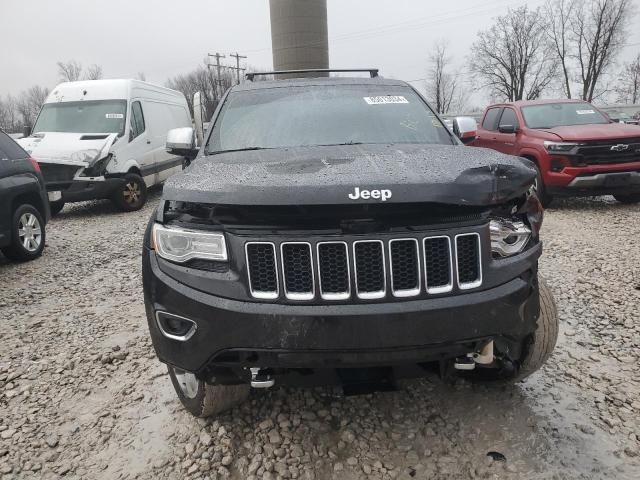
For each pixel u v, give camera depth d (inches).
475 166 89.0
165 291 86.7
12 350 147.6
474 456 96.0
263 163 101.3
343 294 81.0
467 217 84.9
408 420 107.4
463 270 84.5
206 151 129.9
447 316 81.4
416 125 137.2
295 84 154.7
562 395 114.4
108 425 109.9
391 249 81.2
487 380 116.3
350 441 101.3
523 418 106.4
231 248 83.2
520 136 338.6
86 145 356.5
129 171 386.6
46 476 95.3
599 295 170.6
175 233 87.0
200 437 103.1
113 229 322.3
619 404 110.0
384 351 81.1
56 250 269.6
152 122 423.2
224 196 81.6
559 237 249.1
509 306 85.3
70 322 167.5
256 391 118.7
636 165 296.4
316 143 128.8
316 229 81.4
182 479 92.9
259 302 81.7
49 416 114.0
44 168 349.1
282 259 81.1
